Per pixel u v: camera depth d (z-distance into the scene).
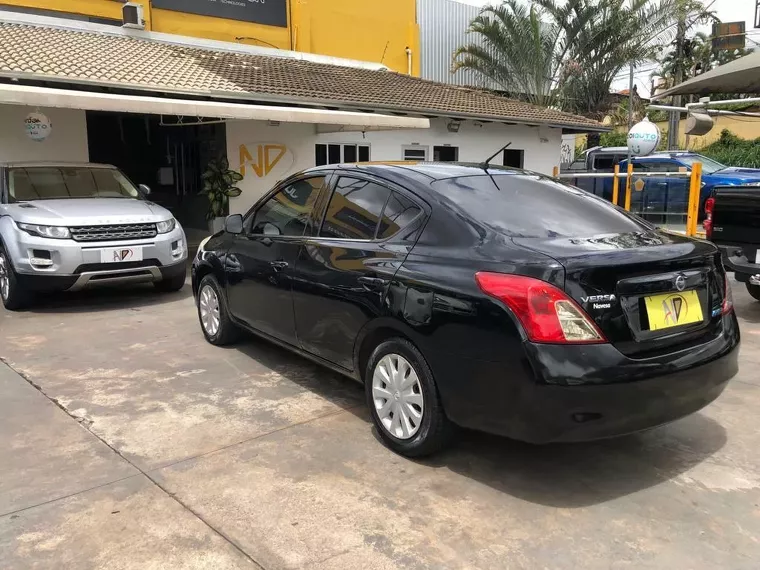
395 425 3.64
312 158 14.46
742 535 2.87
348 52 19.61
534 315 2.89
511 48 22.33
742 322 6.67
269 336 4.89
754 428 4.02
